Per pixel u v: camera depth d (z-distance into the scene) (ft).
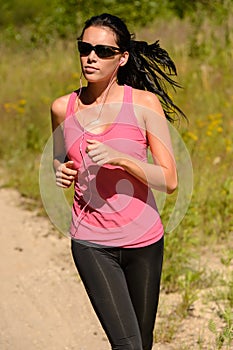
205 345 36.27
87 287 27.61
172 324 38.37
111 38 27.50
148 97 27.63
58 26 115.55
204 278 43.45
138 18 111.45
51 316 41.52
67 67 93.15
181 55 90.02
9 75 92.32
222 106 73.15
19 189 65.92
